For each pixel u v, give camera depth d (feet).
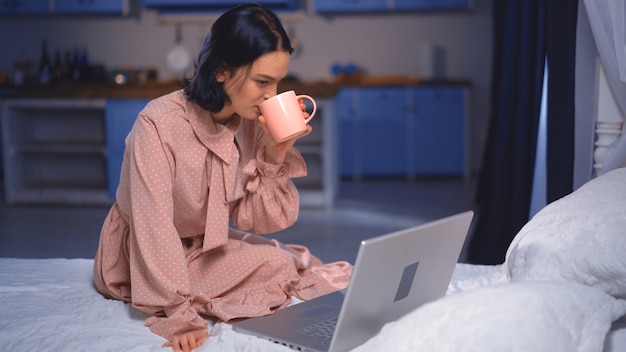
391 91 21.21
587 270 3.91
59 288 5.55
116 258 5.35
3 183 21.71
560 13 7.57
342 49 22.75
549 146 7.77
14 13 21.74
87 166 18.69
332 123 17.20
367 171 21.66
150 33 22.77
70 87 17.01
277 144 5.29
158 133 4.90
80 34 22.97
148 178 4.80
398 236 3.50
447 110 21.18
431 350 2.95
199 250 5.36
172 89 16.40
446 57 22.49
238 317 4.66
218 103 4.93
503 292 3.12
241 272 5.21
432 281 4.11
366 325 3.69
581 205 4.47
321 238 13.73
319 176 18.31
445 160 21.39
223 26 4.82
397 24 22.54
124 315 4.94
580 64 7.15
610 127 6.63
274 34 4.80
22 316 4.78
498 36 13.85
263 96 5.03
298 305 4.69
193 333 4.38
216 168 5.18
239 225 5.66
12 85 20.72
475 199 16.84
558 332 2.96
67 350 4.15
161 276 4.59
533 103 9.68
